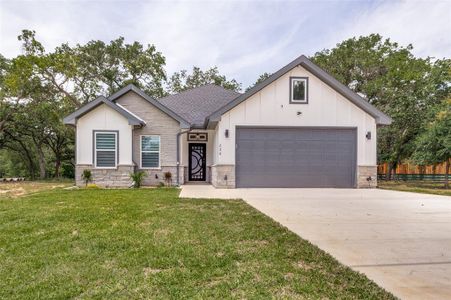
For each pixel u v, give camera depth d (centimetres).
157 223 557
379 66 2366
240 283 298
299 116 1336
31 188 1480
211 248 409
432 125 1698
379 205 823
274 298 267
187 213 657
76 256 378
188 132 1612
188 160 1647
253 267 341
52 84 2283
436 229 541
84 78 2475
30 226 533
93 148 1363
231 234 483
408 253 405
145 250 399
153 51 2567
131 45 2550
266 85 1319
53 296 274
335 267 345
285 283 299
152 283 299
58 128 2470
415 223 591
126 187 1357
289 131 1334
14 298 271
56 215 621
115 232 491
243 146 1320
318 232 515
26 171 3406
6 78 2155
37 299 269
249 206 761
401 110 2012
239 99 1306
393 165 2211
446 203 863
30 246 421
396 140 2077
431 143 1631
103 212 657
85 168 1358
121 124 1377
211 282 303
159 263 352
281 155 1330
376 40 2391
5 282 304
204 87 2080
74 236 468
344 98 1354
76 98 2462
